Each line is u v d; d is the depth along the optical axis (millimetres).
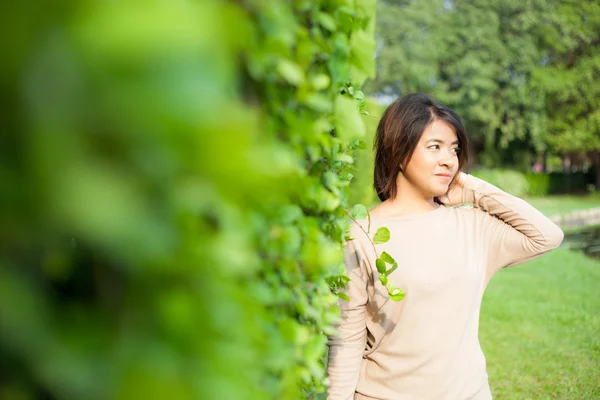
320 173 1338
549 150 31516
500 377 5137
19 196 397
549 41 29109
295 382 1142
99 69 388
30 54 383
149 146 413
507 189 27172
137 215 430
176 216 473
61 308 501
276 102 1010
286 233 1072
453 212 2133
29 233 417
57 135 388
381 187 2186
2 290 433
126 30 382
